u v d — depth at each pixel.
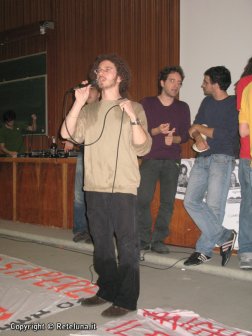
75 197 4.33
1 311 2.60
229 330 2.32
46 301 2.76
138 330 2.32
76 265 3.72
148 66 5.46
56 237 4.54
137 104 2.50
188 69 5.04
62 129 2.48
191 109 5.03
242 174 3.21
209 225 3.41
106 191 2.44
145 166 3.71
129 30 5.63
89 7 6.03
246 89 3.01
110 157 2.42
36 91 6.71
